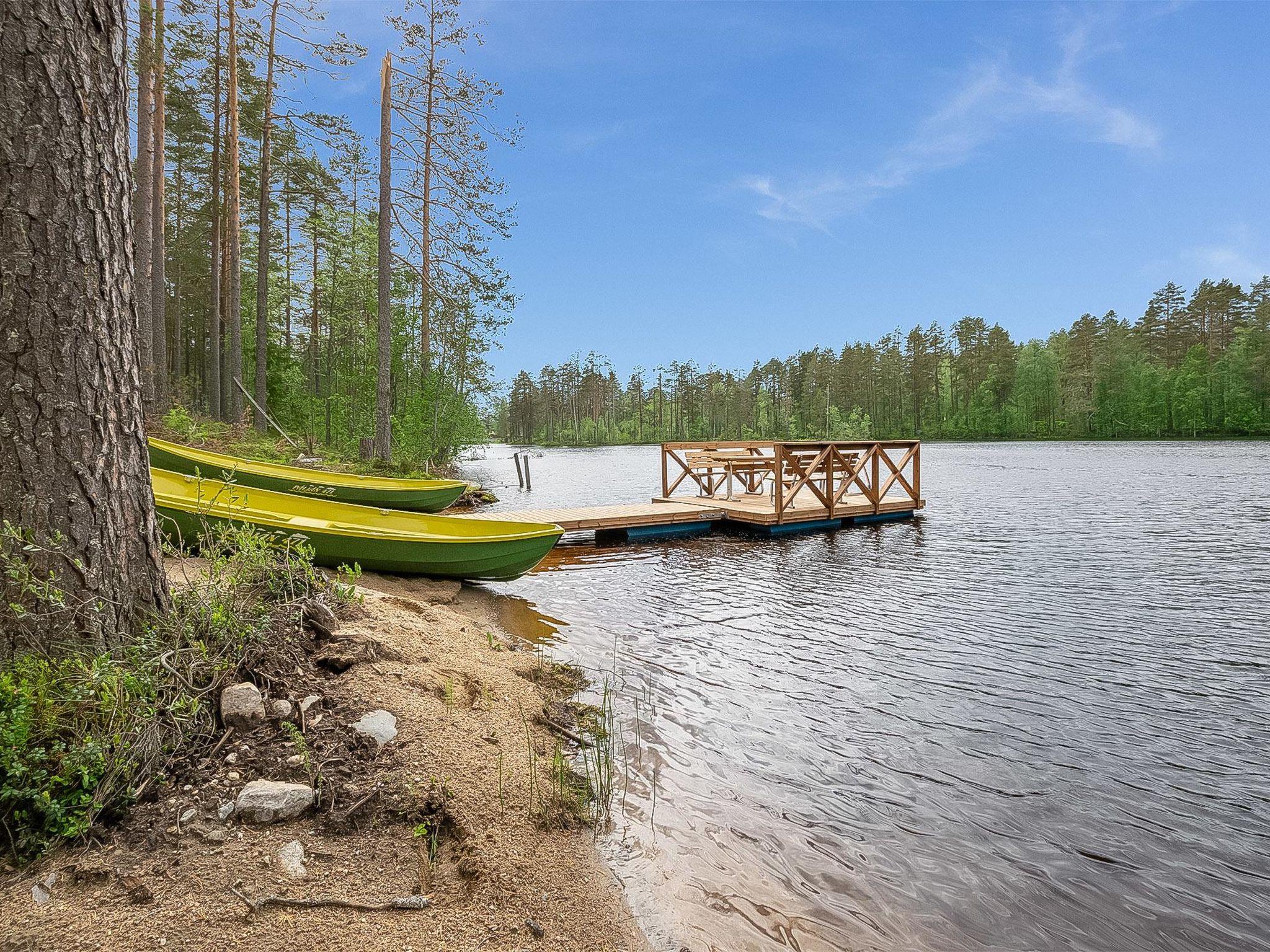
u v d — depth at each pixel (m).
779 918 2.45
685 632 6.11
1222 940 2.41
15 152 2.43
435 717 3.08
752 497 15.70
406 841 2.36
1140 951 2.35
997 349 71.44
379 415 16.53
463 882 2.25
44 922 1.82
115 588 2.67
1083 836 3.04
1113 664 5.30
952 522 13.57
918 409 77.56
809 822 3.09
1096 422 62.84
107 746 2.24
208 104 20.50
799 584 8.18
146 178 14.62
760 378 93.25
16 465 2.43
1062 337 74.12
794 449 12.85
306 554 4.01
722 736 3.96
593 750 3.60
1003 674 5.08
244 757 2.52
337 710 2.90
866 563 9.56
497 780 2.83
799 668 5.18
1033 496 18.11
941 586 8.05
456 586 7.16
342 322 25.67
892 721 4.23
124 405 2.75
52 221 2.50
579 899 2.35
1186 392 57.62
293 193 23.33
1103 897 2.63
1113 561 9.46
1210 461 31.38
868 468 29.31
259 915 1.94
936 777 3.54
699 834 2.95
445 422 21.66
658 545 11.38
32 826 2.10
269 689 2.88
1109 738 4.01
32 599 2.44
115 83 2.74
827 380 79.62
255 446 14.67
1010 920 2.49
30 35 2.46
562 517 11.75
